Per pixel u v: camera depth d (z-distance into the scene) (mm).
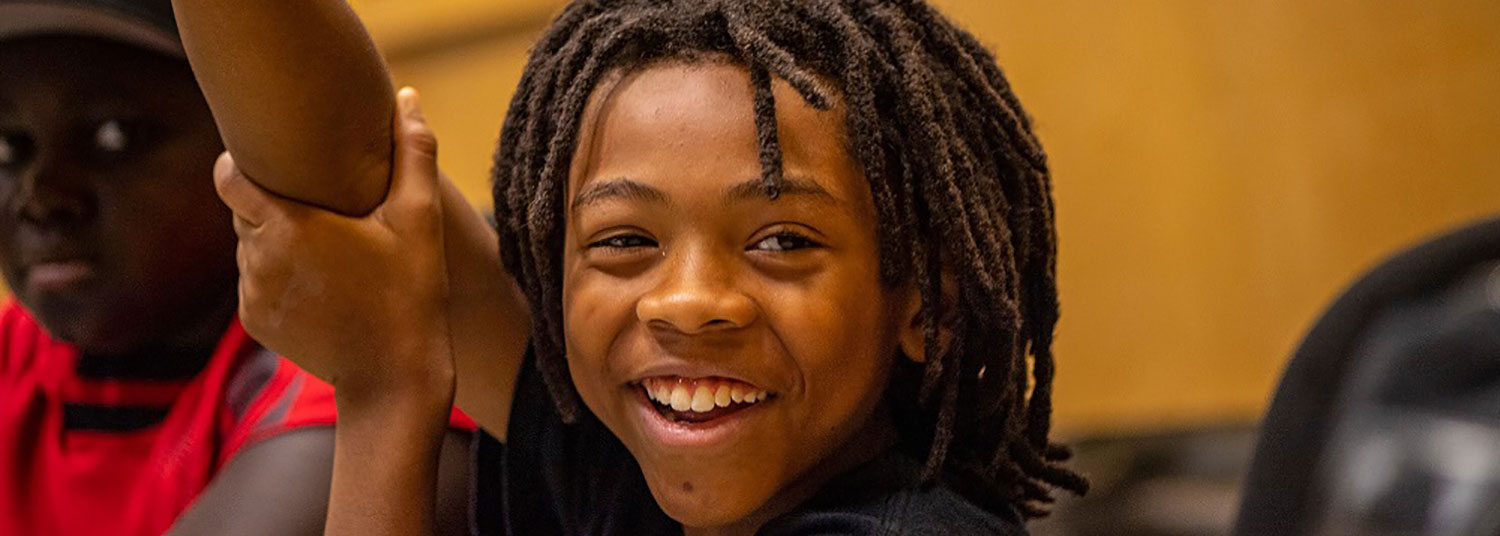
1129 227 2832
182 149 1590
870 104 1204
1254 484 869
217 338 1710
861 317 1211
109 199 1572
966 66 1307
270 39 1106
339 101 1180
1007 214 1312
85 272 1583
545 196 1261
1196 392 2793
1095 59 2838
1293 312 2670
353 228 1264
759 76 1181
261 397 1633
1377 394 776
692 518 1231
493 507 1517
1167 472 2850
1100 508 2779
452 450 1598
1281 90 2674
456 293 1396
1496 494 689
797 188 1173
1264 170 2701
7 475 1732
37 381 1758
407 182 1305
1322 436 843
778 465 1223
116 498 1710
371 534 1268
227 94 1148
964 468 1338
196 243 1623
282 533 1488
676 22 1231
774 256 1184
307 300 1267
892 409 1365
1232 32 2711
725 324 1167
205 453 1656
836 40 1234
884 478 1276
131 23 1508
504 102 3236
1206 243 2760
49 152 1558
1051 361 1370
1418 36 2545
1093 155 2854
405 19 3346
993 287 1237
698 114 1186
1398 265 839
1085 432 2904
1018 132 1326
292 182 1224
